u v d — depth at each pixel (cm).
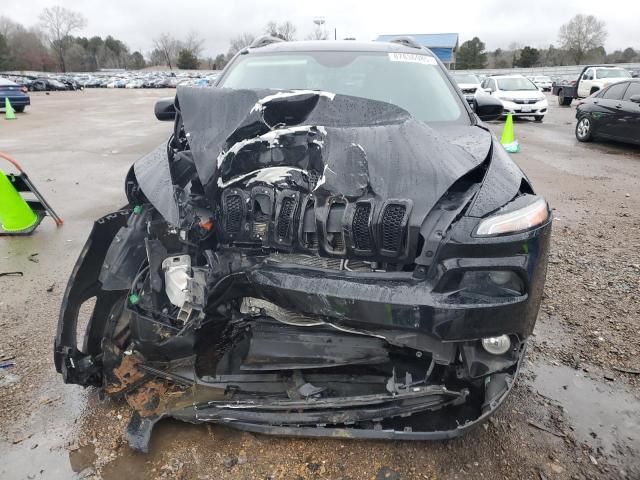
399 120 240
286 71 367
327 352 232
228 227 232
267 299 223
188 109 249
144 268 252
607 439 247
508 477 223
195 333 230
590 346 324
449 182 214
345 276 213
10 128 1519
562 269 439
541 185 764
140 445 228
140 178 250
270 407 224
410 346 215
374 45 396
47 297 385
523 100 1675
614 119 1112
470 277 206
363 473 223
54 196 680
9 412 260
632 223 576
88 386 263
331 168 222
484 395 228
